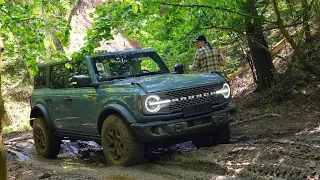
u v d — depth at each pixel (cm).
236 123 906
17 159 823
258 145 555
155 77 630
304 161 454
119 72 686
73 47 1900
